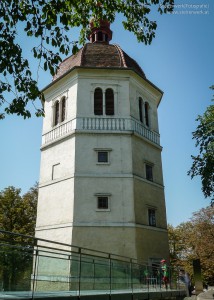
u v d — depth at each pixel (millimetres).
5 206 34875
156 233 22750
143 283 16281
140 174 23281
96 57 26375
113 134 23344
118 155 22797
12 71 8367
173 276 20422
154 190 24203
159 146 26391
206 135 21562
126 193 21734
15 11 7969
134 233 20672
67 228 20766
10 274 8531
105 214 21047
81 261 11734
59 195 22406
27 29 8203
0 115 8852
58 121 25391
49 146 24844
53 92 26844
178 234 52438
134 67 27469
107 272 13273
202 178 21109
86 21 9883
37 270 9383
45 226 22391
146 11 9594
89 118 23656
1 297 8141
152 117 27094
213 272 38281
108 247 20203
